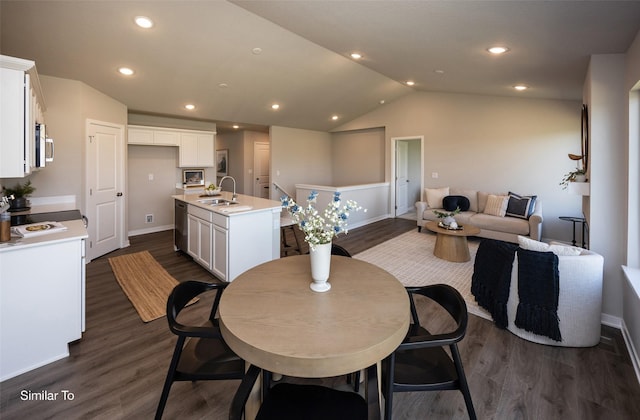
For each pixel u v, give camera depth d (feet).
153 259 13.79
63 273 6.79
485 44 8.43
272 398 4.05
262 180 27.78
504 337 7.77
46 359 6.60
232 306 4.51
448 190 19.81
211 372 4.67
